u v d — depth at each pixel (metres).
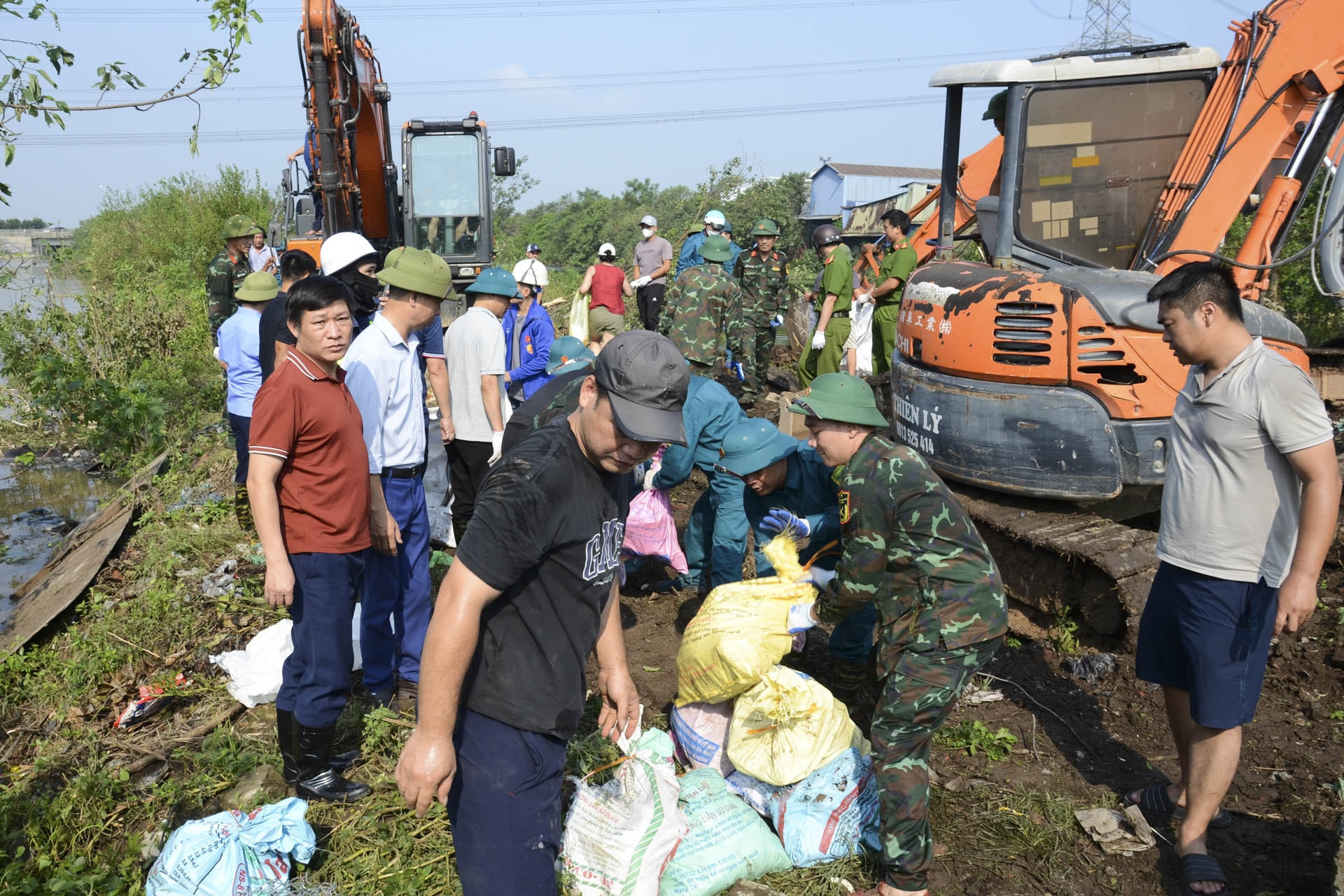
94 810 3.68
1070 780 3.97
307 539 3.54
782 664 4.89
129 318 13.05
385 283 4.10
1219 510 3.13
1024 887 3.37
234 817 3.20
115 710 4.63
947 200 7.09
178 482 8.27
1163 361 4.96
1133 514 5.48
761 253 10.25
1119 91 5.96
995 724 4.43
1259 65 5.69
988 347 5.29
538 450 2.29
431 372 5.56
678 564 5.61
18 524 8.58
